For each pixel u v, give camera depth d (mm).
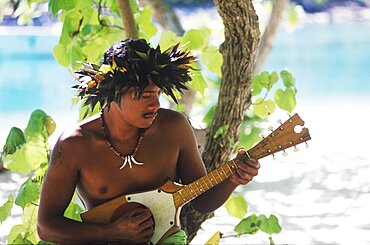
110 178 2939
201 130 4188
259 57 6086
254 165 2900
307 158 8781
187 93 5328
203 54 4020
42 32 16359
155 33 4230
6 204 3705
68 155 2900
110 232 2879
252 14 3506
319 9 20281
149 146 2975
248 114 4480
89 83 2818
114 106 2871
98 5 4156
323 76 16844
